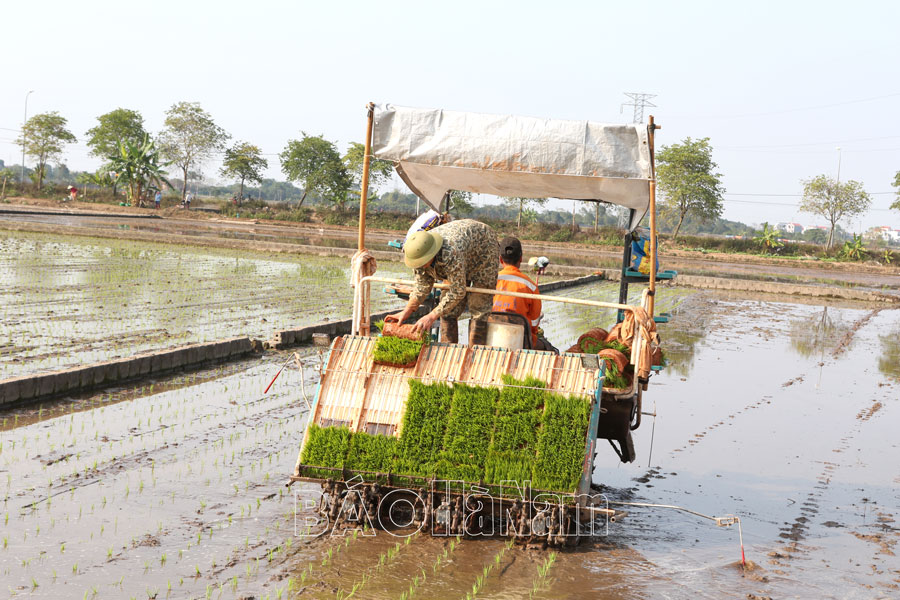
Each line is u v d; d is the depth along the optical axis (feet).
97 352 39.09
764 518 23.44
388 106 21.95
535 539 19.97
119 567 17.47
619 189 22.65
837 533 22.52
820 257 215.10
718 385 43.06
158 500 21.61
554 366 20.13
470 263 21.17
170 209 231.71
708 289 107.04
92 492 21.85
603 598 17.35
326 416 20.61
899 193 229.04
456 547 19.53
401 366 20.75
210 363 39.88
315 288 72.49
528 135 20.98
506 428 19.56
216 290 67.51
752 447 31.14
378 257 112.88
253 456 25.99
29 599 15.72
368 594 16.81
